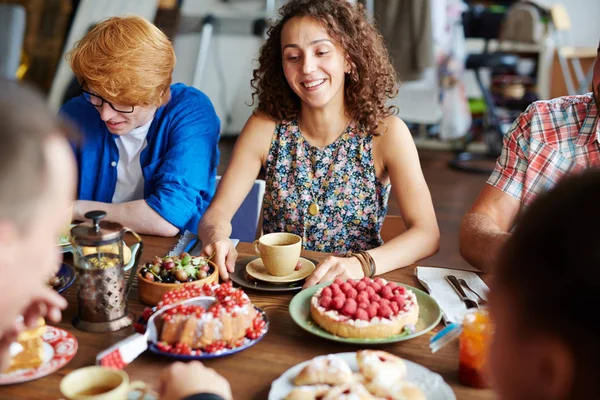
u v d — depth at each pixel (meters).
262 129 1.80
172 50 1.74
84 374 0.82
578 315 0.45
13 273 0.55
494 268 0.55
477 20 5.45
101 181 1.89
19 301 0.58
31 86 0.55
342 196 1.75
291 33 1.62
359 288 1.13
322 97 1.64
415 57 4.36
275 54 1.73
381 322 1.04
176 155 1.80
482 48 5.48
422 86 4.88
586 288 0.45
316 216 1.76
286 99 1.76
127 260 1.33
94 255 1.08
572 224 0.47
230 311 1.03
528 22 4.84
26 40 4.68
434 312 1.14
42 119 0.52
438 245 1.55
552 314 0.47
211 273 1.24
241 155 1.79
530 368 0.50
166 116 1.85
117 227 1.08
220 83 5.26
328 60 1.61
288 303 1.22
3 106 0.51
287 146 1.78
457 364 1.00
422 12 4.29
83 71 1.62
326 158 1.75
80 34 4.51
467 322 0.94
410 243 1.46
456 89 4.97
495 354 0.54
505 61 5.06
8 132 0.50
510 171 1.64
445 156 5.49
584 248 0.45
